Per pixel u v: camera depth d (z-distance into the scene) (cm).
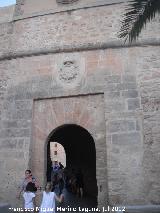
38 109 1035
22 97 1053
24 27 1142
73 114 1000
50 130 1006
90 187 1577
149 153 892
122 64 1004
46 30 1109
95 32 1059
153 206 805
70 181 1453
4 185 967
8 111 1050
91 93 995
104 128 958
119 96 970
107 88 988
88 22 1079
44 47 1088
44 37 1102
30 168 972
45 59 1077
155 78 969
